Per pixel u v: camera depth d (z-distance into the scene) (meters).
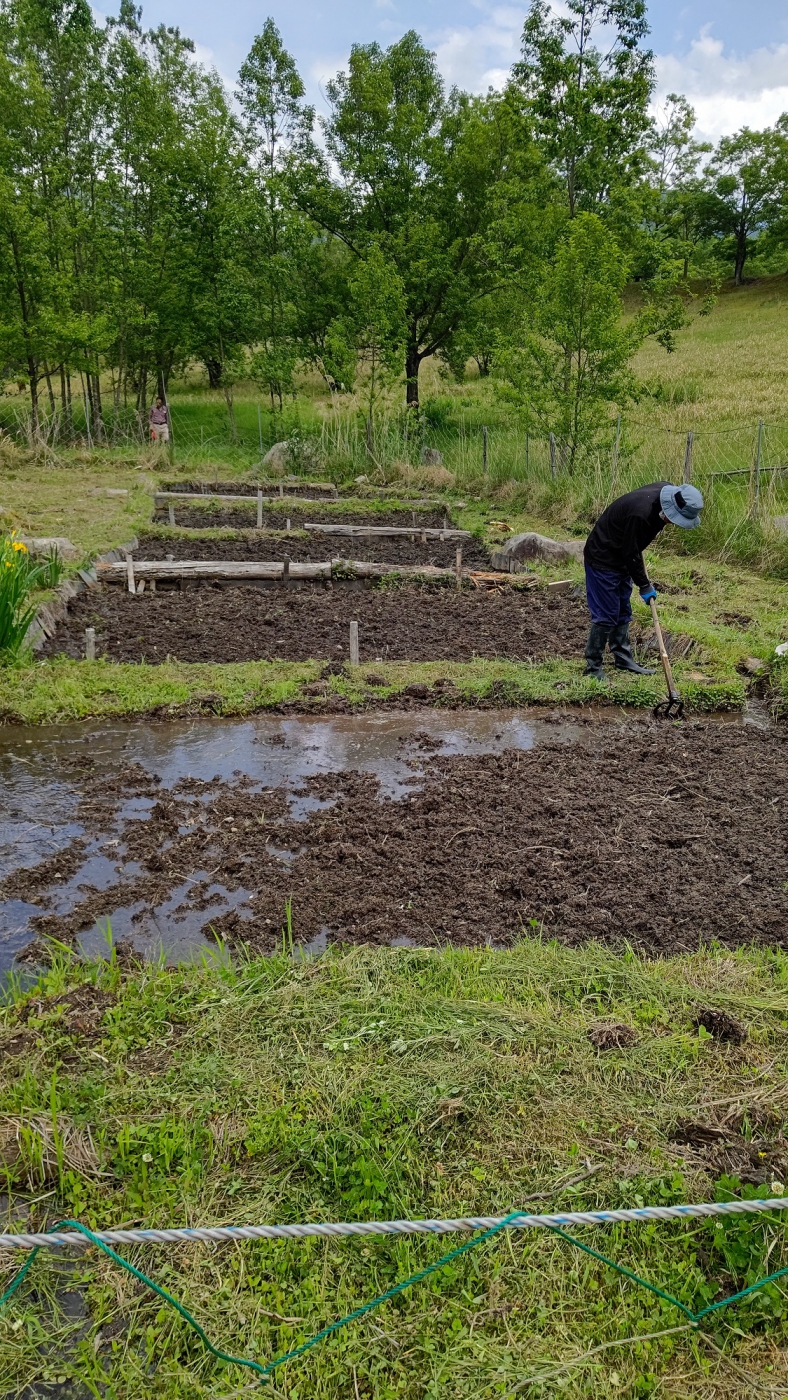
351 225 21.36
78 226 19.52
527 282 18.23
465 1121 2.95
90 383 21.83
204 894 4.52
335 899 4.43
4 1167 2.82
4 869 4.73
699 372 29.47
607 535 7.25
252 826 5.16
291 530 13.85
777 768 5.99
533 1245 2.54
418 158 20.42
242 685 7.30
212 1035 3.36
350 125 20.09
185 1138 2.85
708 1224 2.62
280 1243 2.54
